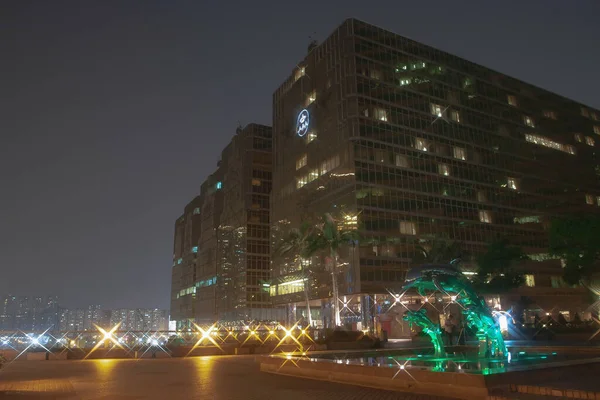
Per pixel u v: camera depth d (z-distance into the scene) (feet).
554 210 287.28
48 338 107.76
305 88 266.36
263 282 311.68
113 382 57.98
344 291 211.41
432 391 44.52
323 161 240.73
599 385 42.73
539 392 39.75
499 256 198.18
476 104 273.13
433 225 232.32
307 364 61.00
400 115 240.12
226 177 376.68
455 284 66.74
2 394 47.24
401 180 229.66
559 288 267.59
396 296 171.32
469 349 92.22
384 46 246.27
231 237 350.43
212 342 121.08
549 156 297.94
